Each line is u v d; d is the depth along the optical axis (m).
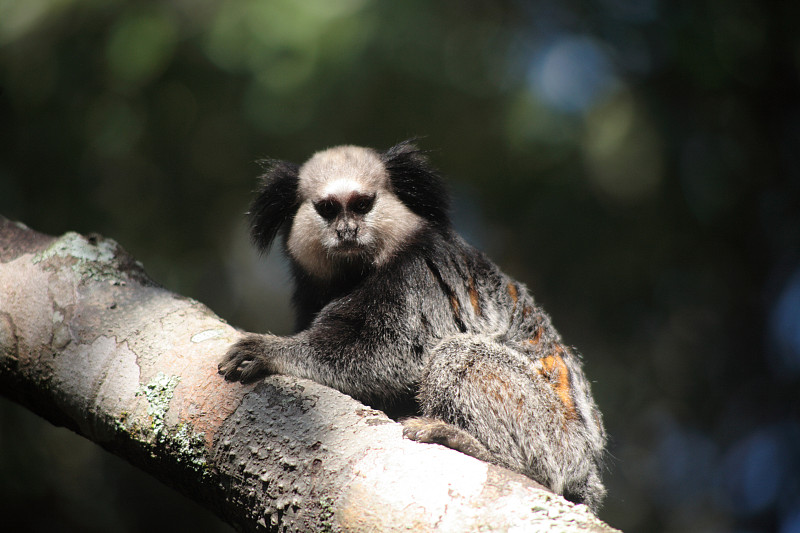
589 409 7.28
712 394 15.73
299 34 12.44
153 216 15.81
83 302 6.08
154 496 14.41
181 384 5.45
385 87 13.77
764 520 15.22
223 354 5.59
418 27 13.34
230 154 15.06
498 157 14.89
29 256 6.48
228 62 12.90
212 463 5.11
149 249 15.98
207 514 14.31
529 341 7.32
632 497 15.42
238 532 5.15
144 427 5.37
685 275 15.40
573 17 14.90
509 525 4.17
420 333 7.15
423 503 4.38
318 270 8.28
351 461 4.71
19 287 6.23
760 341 15.84
